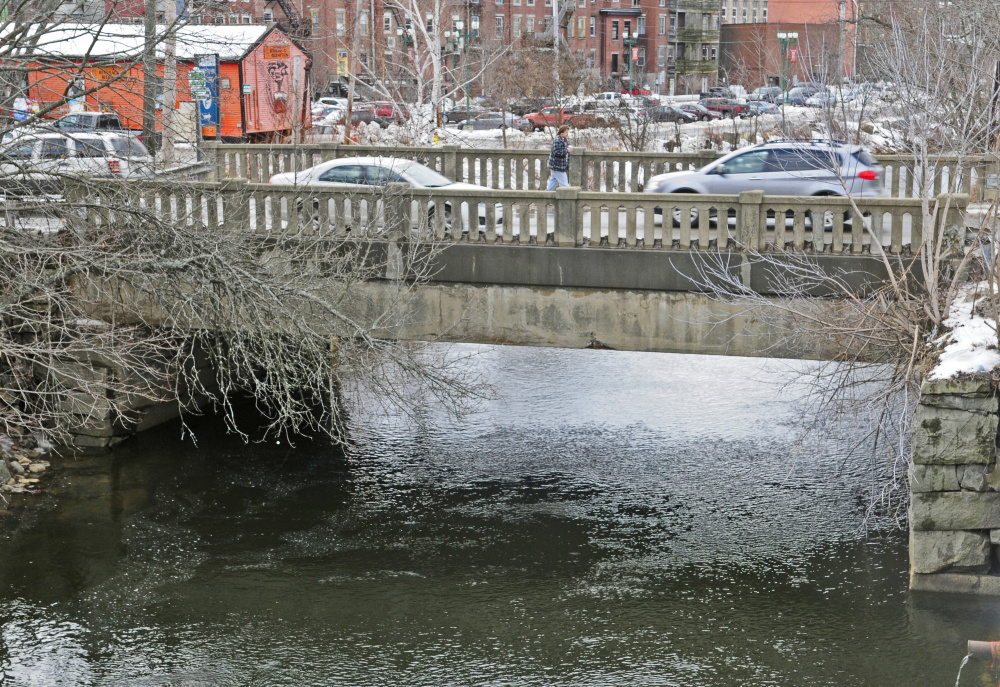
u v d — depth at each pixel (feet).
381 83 128.16
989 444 38.99
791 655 37.11
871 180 63.77
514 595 42.01
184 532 48.01
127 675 36.19
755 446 58.85
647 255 50.24
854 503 50.72
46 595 41.88
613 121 125.80
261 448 59.36
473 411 63.52
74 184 55.11
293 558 45.42
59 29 51.80
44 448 57.52
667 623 39.65
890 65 53.01
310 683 35.68
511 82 163.02
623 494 52.44
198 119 79.36
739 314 47.60
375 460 57.67
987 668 36.06
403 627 39.45
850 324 46.32
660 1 315.58
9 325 55.52
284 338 58.08
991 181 64.08
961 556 40.24
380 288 53.98
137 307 53.11
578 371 76.23
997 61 50.16
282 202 70.79
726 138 129.39
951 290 42.42
